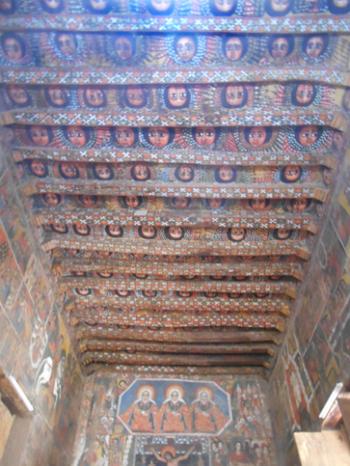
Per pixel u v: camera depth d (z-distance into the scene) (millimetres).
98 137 7121
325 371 7637
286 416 10195
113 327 11539
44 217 8273
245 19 5578
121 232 8828
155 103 6613
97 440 11109
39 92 6473
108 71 6145
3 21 5590
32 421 7812
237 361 12258
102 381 12375
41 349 8555
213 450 10945
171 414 11648
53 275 9367
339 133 6656
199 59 6070
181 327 11516
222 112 6605
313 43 5789
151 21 5594
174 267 9539
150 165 7547
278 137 6988
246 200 8117
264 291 9984
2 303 6719
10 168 7164
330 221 7410
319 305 8062
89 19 5574
